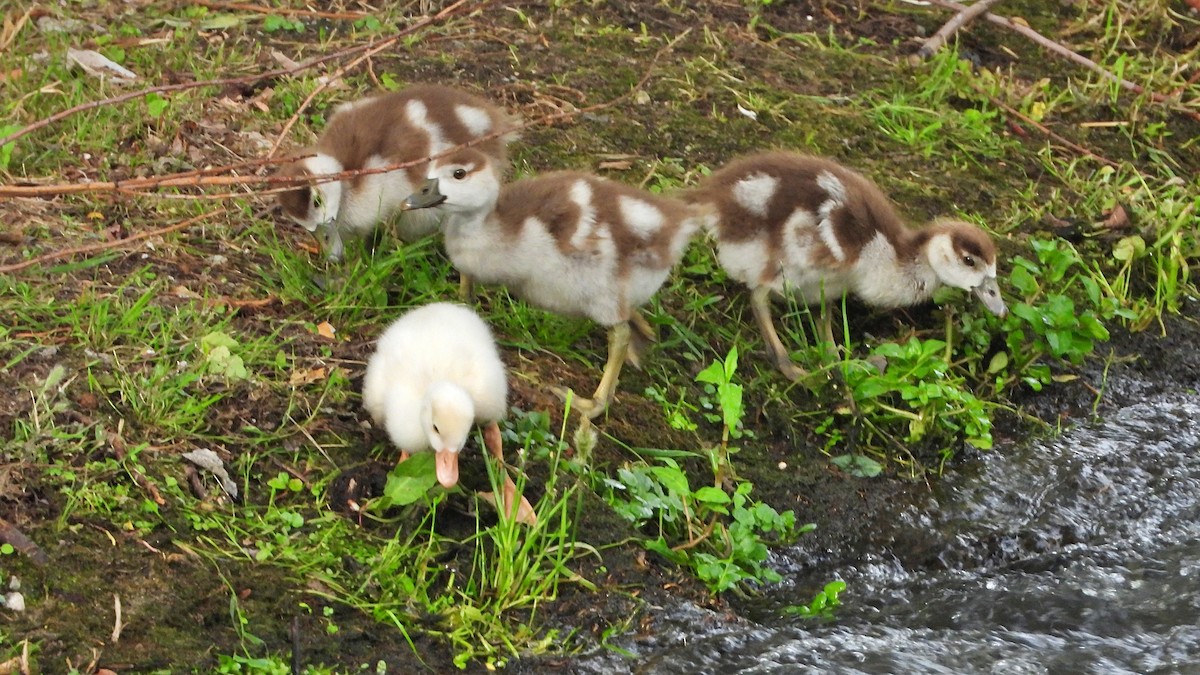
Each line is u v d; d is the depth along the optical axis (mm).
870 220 9898
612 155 11742
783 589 8422
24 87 11422
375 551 7633
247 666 6867
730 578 8078
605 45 13336
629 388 9438
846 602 8328
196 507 7637
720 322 10297
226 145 11156
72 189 8195
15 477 7488
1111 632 7992
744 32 13898
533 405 8938
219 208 9328
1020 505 9289
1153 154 12891
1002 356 10336
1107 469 9664
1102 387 10484
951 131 12750
